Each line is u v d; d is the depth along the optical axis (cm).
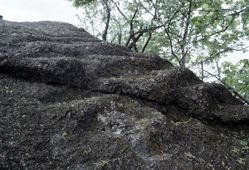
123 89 505
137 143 396
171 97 516
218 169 411
